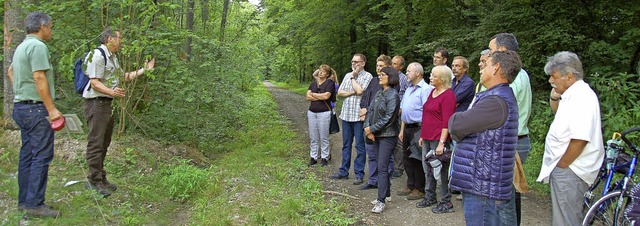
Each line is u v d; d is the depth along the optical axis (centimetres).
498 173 275
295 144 852
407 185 530
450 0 1112
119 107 676
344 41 1986
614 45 721
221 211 448
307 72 3425
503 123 273
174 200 511
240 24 1156
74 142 592
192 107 783
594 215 344
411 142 505
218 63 793
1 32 691
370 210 478
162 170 576
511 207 332
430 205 486
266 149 791
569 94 320
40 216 395
